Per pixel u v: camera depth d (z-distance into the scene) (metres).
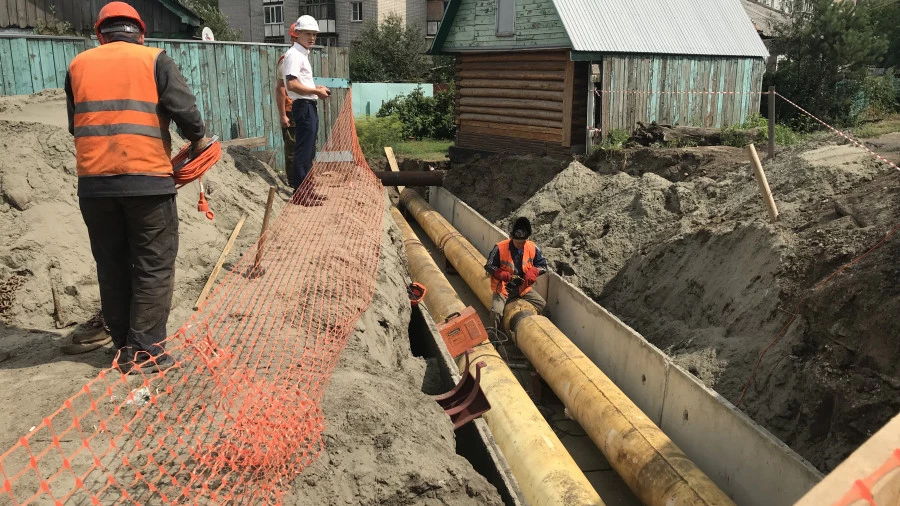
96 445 3.15
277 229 7.12
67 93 3.85
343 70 12.40
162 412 3.42
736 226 7.58
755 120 15.16
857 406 4.91
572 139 14.08
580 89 13.92
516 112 15.28
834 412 5.14
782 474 4.41
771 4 32.91
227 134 11.35
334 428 3.50
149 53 3.79
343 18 36.84
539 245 10.80
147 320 3.93
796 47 19.39
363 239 7.39
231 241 6.15
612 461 5.42
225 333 4.53
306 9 37.66
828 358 5.43
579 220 11.04
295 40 8.12
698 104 14.98
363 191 9.69
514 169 13.95
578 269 9.43
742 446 4.86
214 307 5.00
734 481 4.96
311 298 5.28
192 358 4.04
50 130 5.80
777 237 6.85
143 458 3.07
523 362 8.26
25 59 9.84
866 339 5.19
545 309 9.03
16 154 5.46
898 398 4.75
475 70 16.47
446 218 14.24
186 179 4.10
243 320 4.79
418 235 14.27
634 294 8.59
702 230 8.09
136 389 3.59
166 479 2.94
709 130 12.87
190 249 5.90
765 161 9.53
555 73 14.02
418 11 38.19
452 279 11.42
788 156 8.97
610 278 9.22
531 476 5.02
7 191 5.23
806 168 8.02
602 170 12.34
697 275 7.71
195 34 17.00
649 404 6.29
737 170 9.88
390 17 33.19
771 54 20.61
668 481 4.73
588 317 7.68
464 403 4.98
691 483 4.61
